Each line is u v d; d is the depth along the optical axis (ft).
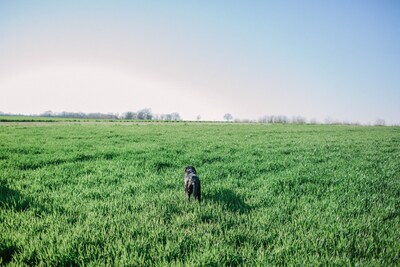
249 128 139.03
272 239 13.35
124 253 11.44
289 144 63.72
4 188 21.56
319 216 16.43
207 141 65.31
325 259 11.41
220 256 11.66
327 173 30.25
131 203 18.49
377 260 11.30
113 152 43.19
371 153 49.03
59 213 16.16
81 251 11.67
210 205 18.19
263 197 20.31
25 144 51.39
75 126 124.26
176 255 11.94
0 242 12.28
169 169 31.63
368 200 20.04
